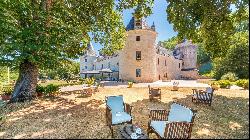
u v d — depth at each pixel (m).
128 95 20.70
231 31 17.83
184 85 32.19
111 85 33.59
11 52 15.48
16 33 15.13
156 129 8.59
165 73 57.69
